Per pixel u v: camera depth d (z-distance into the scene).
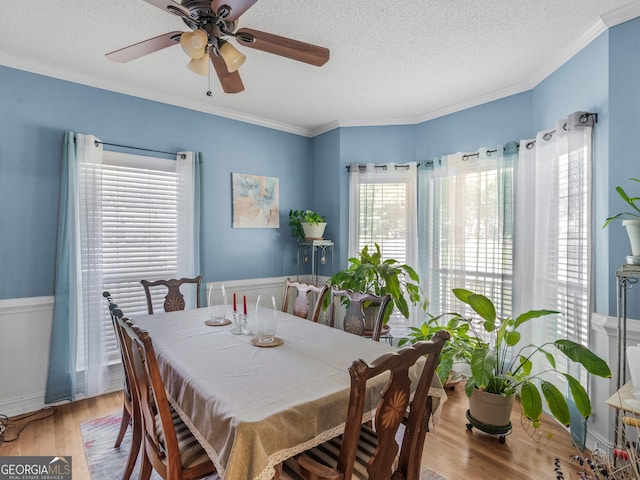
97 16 1.98
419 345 1.14
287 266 4.08
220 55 1.70
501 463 1.97
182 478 1.30
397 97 3.16
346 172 3.85
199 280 3.00
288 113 3.62
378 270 2.98
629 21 1.93
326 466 1.20
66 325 2.63
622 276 1.72
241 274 3.70
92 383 2.70
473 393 2.27
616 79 1.97
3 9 1.91
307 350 1.75
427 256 3.50
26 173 2.53
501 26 2.07
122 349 1.58
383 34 2.15
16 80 2.49
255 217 3.79
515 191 2.87
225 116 3.55
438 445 2.15
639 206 1.89
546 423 2.42
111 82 2.85
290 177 4.10
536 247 2.64
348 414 1.06
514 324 2.26
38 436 2.21
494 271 2.97
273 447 1.10
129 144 2.98
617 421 1.58
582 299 2.15
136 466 1.92
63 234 2.60
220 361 1.58
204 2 1.46
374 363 1.03
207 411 1.22
